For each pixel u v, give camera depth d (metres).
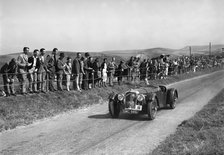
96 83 19.03
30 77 13.92
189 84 27.48
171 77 31.59
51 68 15.24
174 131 9.98
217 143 7.68
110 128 10.41
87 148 8.11
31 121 11.51
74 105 14.83
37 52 14.05
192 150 7.23
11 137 9.23
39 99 13.82
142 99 11.66
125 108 12.03
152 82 25.88
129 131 9.98
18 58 13.43
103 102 16.72
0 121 10.83
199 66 47.53
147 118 12.25
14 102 12.68
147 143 8.59
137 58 23.48
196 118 10.91
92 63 18.50
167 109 14.39
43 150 7.91
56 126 10.72
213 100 16.44
